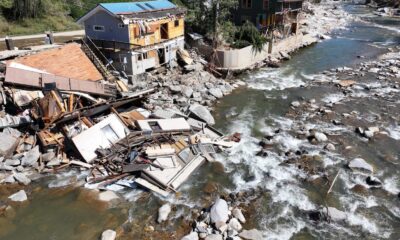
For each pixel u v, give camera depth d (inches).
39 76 1060.5
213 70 1571.1
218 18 1784.0
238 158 948.6
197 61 1587.1
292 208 759.1
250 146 1010.7
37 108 965.2
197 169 896.3
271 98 1379.2
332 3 4854.8
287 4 2135.8
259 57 1801.2
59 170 866.1
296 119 1192.2
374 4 4414.4
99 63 1289.4
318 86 1520.7
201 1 1798.7
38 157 885.2
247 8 2114.9
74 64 1217.4
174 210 744.3
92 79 1225.4
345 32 2758.4
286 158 946.1
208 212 725.9
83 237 672.4
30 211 737.6
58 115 930.7
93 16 1364.4
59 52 1213.1
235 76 1621.6
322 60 1935.3
